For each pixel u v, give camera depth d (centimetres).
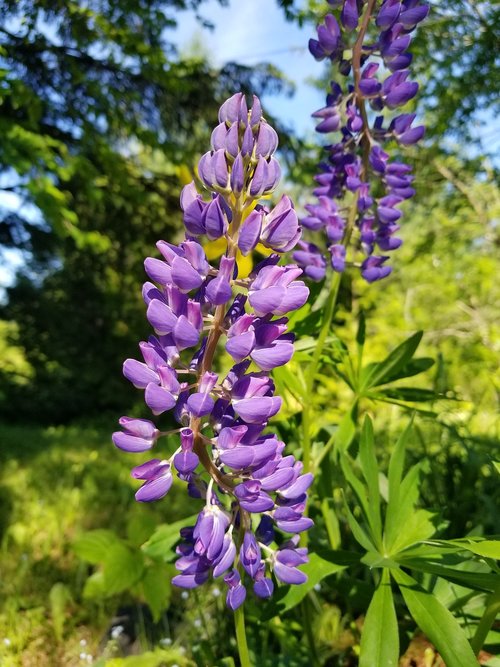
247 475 20
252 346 18
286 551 21
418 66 98
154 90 128
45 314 206
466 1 92
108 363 208
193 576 20
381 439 57
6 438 131
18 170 84
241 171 19
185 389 19
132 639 41
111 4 101
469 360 103
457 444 46
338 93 31
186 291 19
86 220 146
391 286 141
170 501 71
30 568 52
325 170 33
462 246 141
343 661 31
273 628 32
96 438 146
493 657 26
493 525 32
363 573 36
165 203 150
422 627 21
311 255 31
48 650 41
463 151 117
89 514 68
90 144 111
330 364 35
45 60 107
